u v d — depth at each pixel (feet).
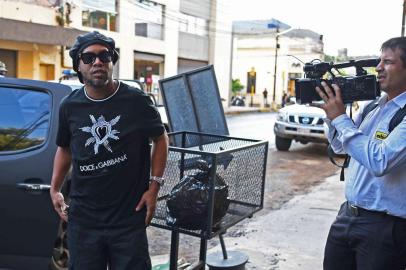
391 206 7.55
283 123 37.60
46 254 10.83
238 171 10.94
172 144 13.21
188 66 96.43
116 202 8.12
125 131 8.01
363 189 7.86
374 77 7.57
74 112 8.14
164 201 10.69
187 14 93.61
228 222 10.64
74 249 8.33
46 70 64.23
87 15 69.26
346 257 8.43
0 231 10.84
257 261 14.11
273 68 149.07
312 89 7.86
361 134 7.40
